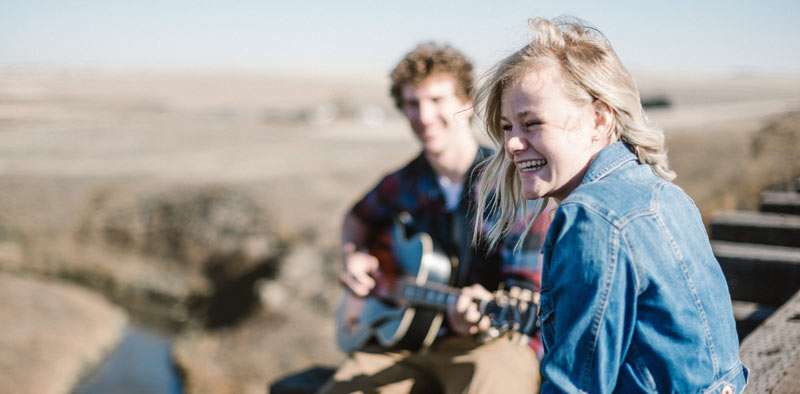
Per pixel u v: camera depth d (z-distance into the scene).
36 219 15.48
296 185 15.88
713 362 1.30
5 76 70.62
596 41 1.38
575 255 1.26
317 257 12.12
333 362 9.58
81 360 10.51
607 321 1.23
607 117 1.37
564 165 1.37
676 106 28.09
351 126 36.59
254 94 92.44
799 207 3.42
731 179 8.79
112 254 14.27
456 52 2.81
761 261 2.62
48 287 13.02
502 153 1.51
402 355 2.78
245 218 14.02
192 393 9.52
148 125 33.50
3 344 10.39
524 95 1.36
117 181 17.36
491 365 2.42
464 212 2.78
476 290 2.47
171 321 12.03
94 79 104.00
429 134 2.77
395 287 2.86
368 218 3.11
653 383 1.28
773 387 1.62
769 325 1.96
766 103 24.64
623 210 1.27
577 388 1.24
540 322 1.40
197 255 13.45
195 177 17.25
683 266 1.28
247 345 10.33
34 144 24.92
